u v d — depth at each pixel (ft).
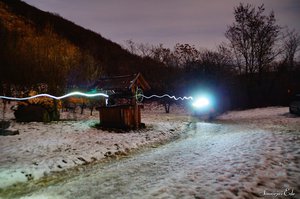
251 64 111.04
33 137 37.17
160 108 107.34
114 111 47.93
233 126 55.47
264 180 19.20
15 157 27.58
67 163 26.58
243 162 23.73
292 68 113.70
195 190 18.47
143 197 18.10
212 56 122.83
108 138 38.70
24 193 19.75
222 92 115.14
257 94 109.81
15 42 75.82
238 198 16.76
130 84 46.83
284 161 22.86
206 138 40.98
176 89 120.26
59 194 19.49
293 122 55.88
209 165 24.18
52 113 53.62
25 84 70.23
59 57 78.02
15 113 50.75
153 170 24.52
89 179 22.72
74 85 74.18
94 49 131.95
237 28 112.37
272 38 108.68
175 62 131.34
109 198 18.44
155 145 37.86
